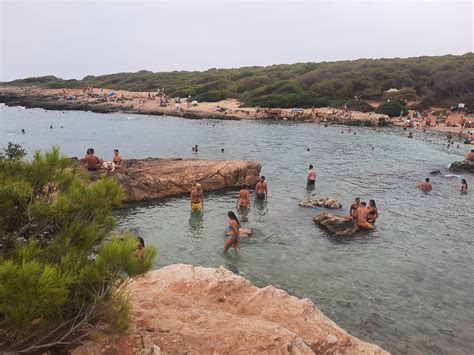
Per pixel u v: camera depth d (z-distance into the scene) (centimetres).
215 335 638
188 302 792
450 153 3809
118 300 467
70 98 8669
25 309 342
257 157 3428
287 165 3114
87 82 12719
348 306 1085
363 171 2969
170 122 5944
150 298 782
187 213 1873
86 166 2055
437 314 1062
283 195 2247
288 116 6350
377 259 1405
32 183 490
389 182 2656
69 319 457
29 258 395
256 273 1263
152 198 2100
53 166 515
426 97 7325
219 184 2353
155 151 3691
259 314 786
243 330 659
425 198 2286
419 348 912
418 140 4584
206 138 4444
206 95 8469
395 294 1162
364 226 1723
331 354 721
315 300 1111
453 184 2642
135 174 2155
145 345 534
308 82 8700
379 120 5925
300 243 1523
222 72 11888
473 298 1155
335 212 1920
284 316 779
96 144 4016
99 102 8125
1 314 374
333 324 802
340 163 3244
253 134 4794
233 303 827
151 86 10938
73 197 484
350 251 1466
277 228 1680
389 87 8300
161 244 1479
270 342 627
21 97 9469
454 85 7344
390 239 1609
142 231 1612
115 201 520
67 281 373
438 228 1770
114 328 468
